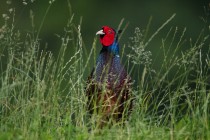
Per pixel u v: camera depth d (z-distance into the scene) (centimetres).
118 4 4659
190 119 1221
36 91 1223
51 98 1225
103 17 4641
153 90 1245
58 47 4353
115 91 1327
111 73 1334
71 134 1174
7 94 1225
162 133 1159
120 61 1355
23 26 4203
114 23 4591
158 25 4500
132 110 1286
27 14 4262
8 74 1250
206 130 1176
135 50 1263
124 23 4541
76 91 1260
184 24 4512
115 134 1148
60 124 1222
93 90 1335
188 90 1254
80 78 1254
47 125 1192
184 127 1159
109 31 1370
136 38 1271
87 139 1144
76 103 1239
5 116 1230
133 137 1136
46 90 1264
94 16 4641
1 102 1227
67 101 1259
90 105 1326
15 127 1189
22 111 1207
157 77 1262
